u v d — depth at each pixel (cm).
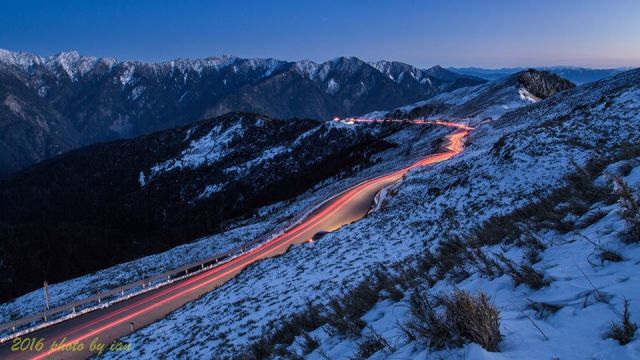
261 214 10700
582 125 2344
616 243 337
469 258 554
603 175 610
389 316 479
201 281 3712
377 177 7156
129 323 2795
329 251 2320
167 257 5628
